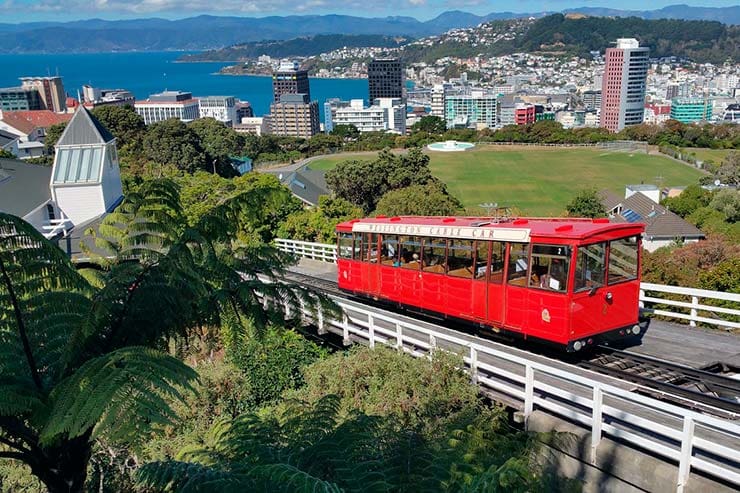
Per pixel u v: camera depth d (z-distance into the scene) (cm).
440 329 1764
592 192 6825
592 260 1432
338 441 852
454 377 1318
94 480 1259
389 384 1354
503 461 861
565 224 1523
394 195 4391
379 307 2205
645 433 1100
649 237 6009
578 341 1440
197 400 1622
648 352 1524
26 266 786
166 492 745
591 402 1063
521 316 1544
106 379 647
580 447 1055
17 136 10200
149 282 864
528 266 1512
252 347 1748
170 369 705
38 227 3509
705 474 972
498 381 1302
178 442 1432
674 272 2330
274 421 958
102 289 845
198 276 866
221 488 689
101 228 1017
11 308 783
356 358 1525
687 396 1213
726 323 1622
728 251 2917
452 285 1764
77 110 3941
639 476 981
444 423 1055
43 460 784
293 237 4034
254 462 802
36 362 800
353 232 2205
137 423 633
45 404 718
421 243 1888
